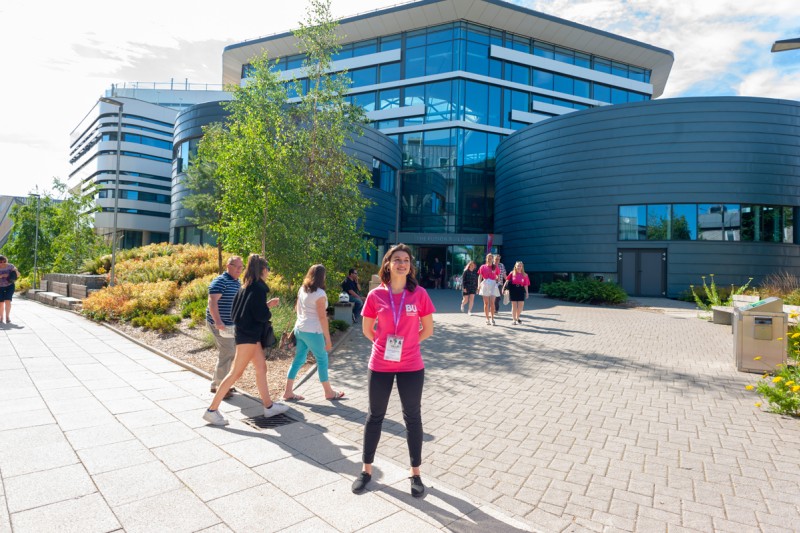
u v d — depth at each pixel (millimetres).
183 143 26828
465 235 30812
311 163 11867
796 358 6742
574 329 11031
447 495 3113
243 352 4457
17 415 4543
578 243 23906
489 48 32031
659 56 35531
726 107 21234
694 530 2723
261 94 11414
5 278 11711
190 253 18359
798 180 21375
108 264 19703
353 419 4695
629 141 22609
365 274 19766
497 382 6168
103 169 57125
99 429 4199
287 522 2713
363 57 34156
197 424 4406
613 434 4312
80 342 8930
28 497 2926
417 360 3217
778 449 3955
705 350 8523
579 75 34344
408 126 32469
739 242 21062
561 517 2867
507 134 32375
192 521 2697
